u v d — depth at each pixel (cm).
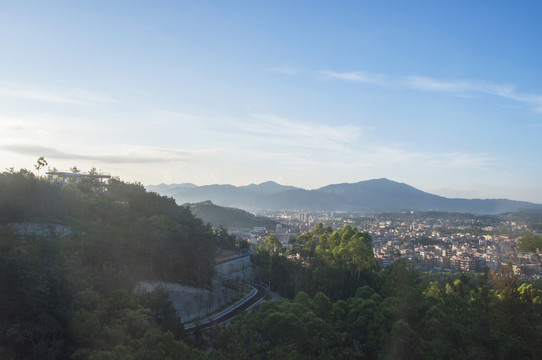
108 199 18275
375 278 14650
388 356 7462
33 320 6525
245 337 7831
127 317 6969
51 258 8700
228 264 17825
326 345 8081
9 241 9350
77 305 7175
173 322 8188
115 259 11112
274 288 16712
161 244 13525
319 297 10000
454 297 7912
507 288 7319
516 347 6322
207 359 6438
